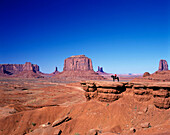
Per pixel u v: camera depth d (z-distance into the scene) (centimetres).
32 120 3625
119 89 3198
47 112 3847
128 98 3042
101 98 3350
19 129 3372
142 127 2350
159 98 2542
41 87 14088
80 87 12900
